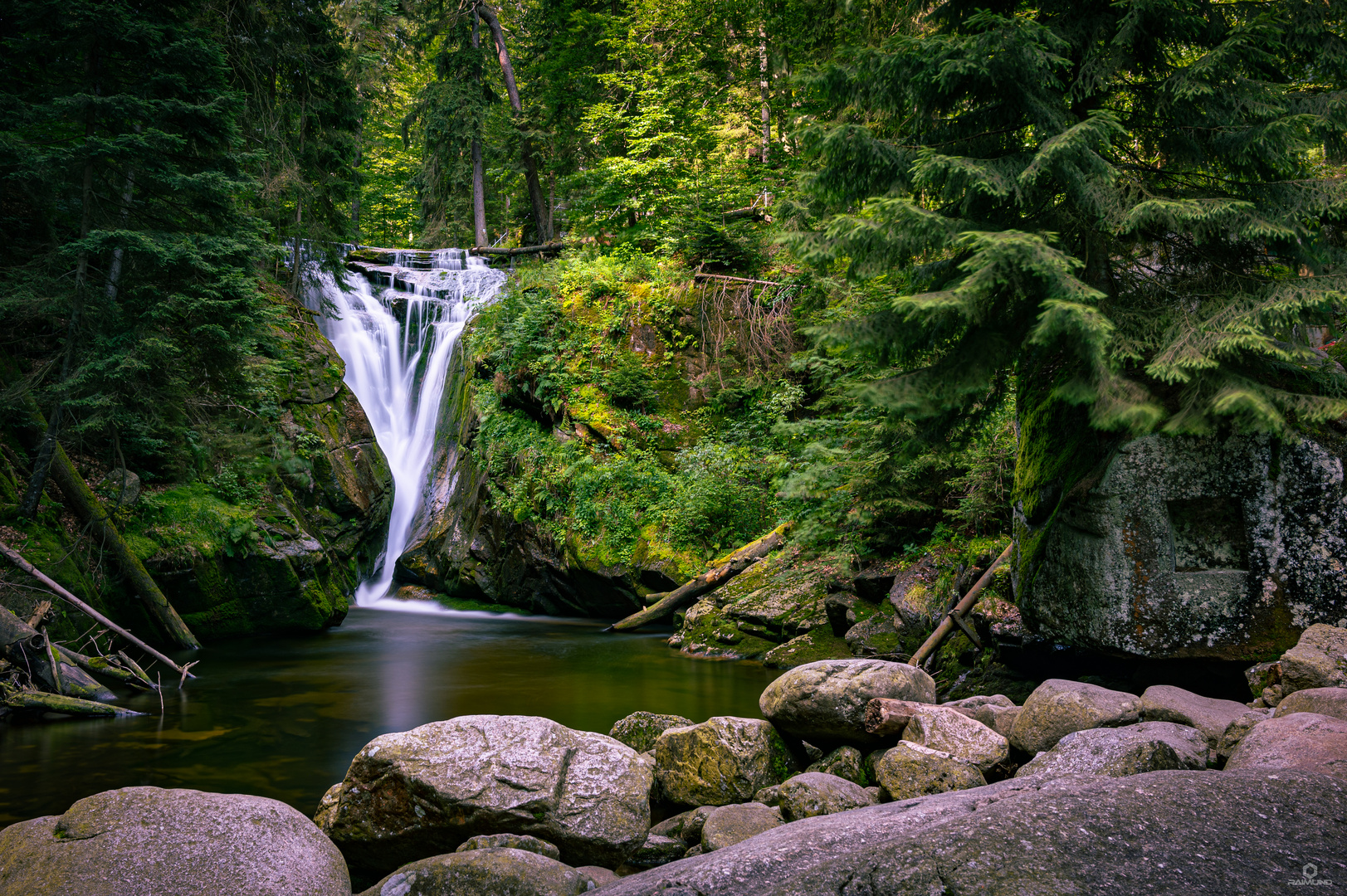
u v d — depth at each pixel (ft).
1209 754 14.87
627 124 75.25
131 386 36.99
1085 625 21.75
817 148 22.70
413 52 106.63
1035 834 9.29
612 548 51.16
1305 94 19.83
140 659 37.47
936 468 32.96
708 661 37.50
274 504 49.26
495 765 14.60
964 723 17.47
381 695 30.71
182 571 41.52
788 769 18.83
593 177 75.10
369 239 127.03
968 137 22.84
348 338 71.41
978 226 20.86
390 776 14.55
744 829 14.73
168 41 38.96
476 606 58.23
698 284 60.08
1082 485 21.88
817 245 22.13
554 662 37.58
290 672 35.47
